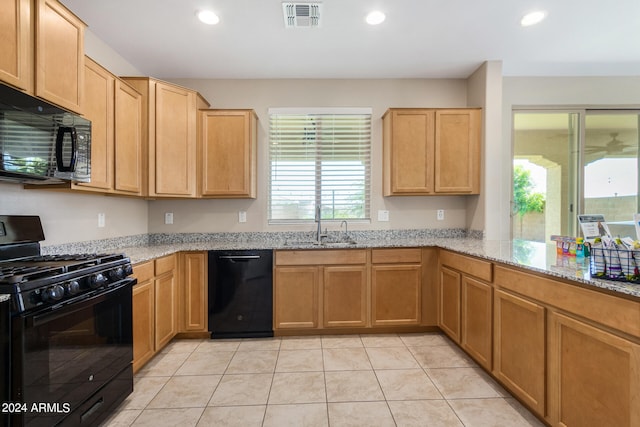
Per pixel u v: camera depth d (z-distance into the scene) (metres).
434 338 2.79
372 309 2.87
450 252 2.63
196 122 3.00
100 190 2.13
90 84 1.99
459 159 3.12
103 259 1.73
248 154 3.06
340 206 3.44
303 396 1.92
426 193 3.13
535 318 1.62
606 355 1.24
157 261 2.36
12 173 1.42
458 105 3.43
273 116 3.39
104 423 1.68
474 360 2.35
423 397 1.90
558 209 3.46
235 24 2.37
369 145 3.44
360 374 2.18
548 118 3.46
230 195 3.05
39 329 1.27
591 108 3.45
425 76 3.36
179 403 1.86
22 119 1.43
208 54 2.83
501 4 2.17
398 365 2.30
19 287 1.21
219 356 2.46
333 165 3.44
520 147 3.45
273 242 3.29
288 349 2.58
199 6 2.15
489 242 2.88
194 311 2.77
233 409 1.80
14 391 1.19
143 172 2.63
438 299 2.86
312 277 2.83
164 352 2.54
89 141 1.83
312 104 3.39
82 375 1.50
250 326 2.80
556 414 1.49
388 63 3.05
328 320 2.84
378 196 3.41
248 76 3.30
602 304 1.25
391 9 2.21
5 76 1.37
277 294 2.82
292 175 3.42
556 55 2.93
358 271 2.84
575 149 3.45
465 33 2.54
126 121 2.40
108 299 1.69
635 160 3.47
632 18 2.34
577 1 2.14
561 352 1.47
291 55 2.87
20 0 1.43
